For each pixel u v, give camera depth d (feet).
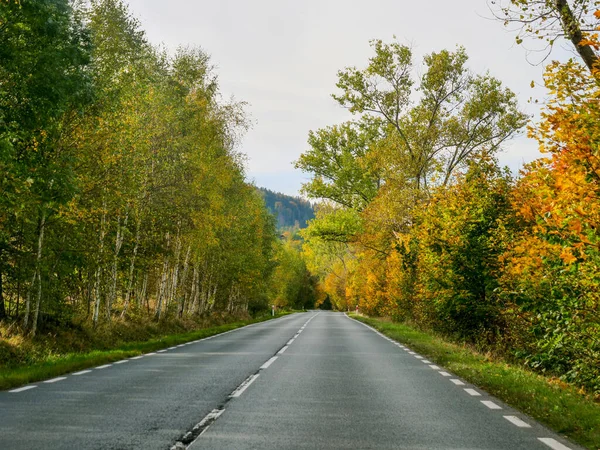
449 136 111.45
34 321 53.67
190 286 146.72
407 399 29.32
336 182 145.89
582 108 26.94
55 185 48.42
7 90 47.80
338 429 21.91
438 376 38.93
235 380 35.96
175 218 93.56
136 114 71.20
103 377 36.94
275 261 209.97
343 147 146.41
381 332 99.50
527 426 22.74
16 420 22.84
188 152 90.53
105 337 63.10
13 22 46.03
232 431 21.34
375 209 114.01
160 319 92.07
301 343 71.10
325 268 364.79
